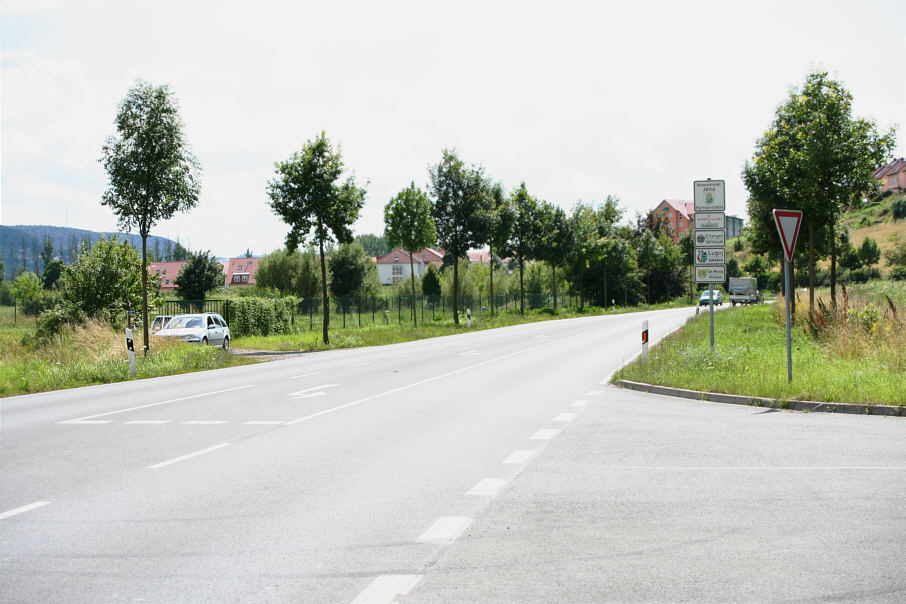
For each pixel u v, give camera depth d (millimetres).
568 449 7957
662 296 86875
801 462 7082
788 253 11953
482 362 20000
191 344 24594
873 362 13336
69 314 25438
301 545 4742
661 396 12453
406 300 59969
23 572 4277
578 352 22859
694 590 3904
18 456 7871
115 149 21016
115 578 4168
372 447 8172
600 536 4879
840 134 23797
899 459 7137
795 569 4199
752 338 22094
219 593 3924
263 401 12414
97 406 12273
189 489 6305
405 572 4227
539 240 58062
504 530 5035
